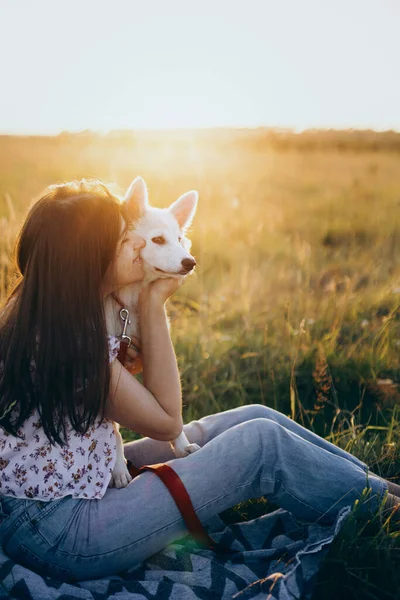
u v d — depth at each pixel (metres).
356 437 3.04
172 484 1.97
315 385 3.78
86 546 1.91
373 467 2.93
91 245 1.90
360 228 8.87
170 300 5.59
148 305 2.10
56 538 1.91
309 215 9.96
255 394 3.92
